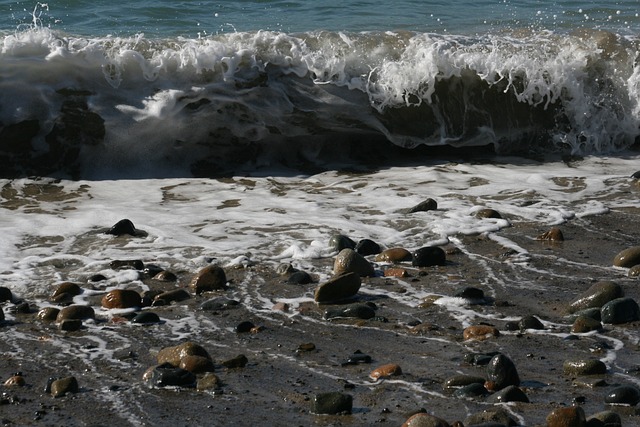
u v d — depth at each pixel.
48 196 14.87
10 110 15.88
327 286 10.45
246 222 13.41
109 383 8.38
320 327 9.76
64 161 15.93
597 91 18.31
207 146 16.58
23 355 9.02
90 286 11.02
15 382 8.34
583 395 8.00
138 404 7.93
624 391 7.84
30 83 16.05
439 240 12.55
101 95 16.23
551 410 7.69
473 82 17.62
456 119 17.56
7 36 16.47
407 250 12.09
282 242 12.52
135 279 11.23
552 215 13.63
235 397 8.05
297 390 8.19
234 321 9.95
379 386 8.23
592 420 7.29
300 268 11.59
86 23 22.91
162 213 13.91
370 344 9.28
